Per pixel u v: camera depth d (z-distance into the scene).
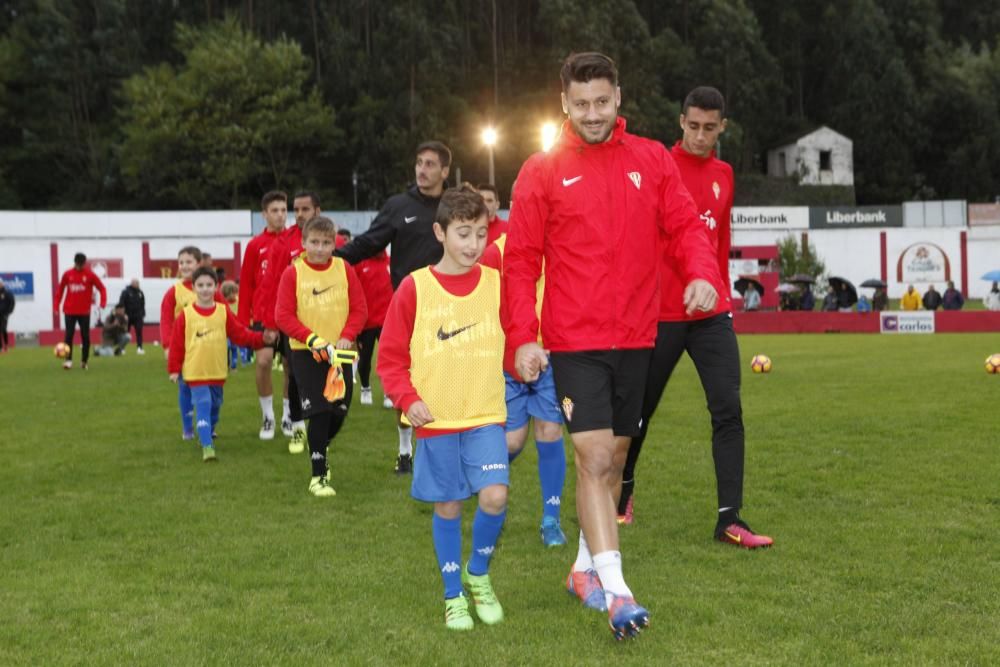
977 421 8.96
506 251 3.95
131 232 39.00
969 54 76.31
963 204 46.78
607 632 3.75
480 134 60.53
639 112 62.12
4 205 60.72
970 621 3.75
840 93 75.69
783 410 10.00
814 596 4.09
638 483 6.63
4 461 7.89
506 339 4.02
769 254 45.59
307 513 5.95
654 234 4.02
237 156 57.97
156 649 3.59
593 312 3.88
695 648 3.53
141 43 66.50
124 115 59.66
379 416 10.38
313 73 66.19
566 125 4.05
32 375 16.39
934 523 5.31
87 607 4.12
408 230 7.40
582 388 3.88
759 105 70.38
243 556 4.92
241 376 15.66
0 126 64.19
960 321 26.38
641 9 76.44
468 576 4.03
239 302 9.32
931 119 73.69
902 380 12.79
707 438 8.46
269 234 9.05
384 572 4.63
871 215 47.22
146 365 18.67
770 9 80.12
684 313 5.14
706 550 4.90
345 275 7.04
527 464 7.57
